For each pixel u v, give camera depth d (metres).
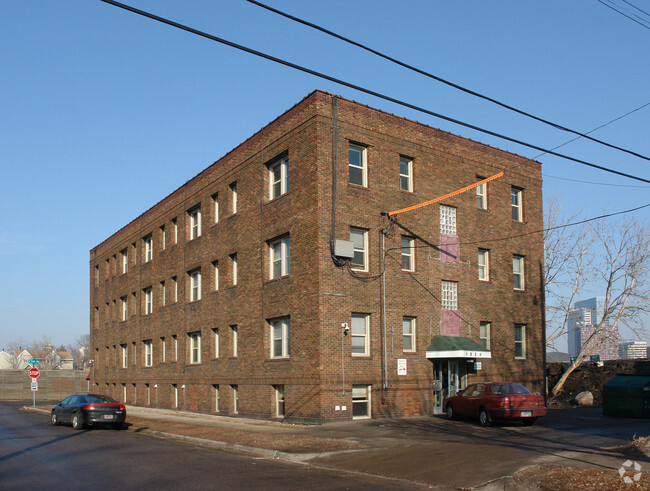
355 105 25.11
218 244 31.09
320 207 23.44
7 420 31.62
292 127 25.30
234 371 28.75
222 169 31.06
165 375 36.91
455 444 16.53
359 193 24.75
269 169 27.38
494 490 11.56
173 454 16.69
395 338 25.05
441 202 27.91
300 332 23.92
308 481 12.44
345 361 23.31
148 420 27.36
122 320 45.72
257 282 27.12
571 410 27.97
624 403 24.20
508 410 20.73
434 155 27.91
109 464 14.80
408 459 14.52
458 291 27.98
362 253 24.88
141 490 11.43
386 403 24.23
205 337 32.03
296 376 23.91
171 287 36.69
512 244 31.02
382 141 25.88
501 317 29.73
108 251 49.34
